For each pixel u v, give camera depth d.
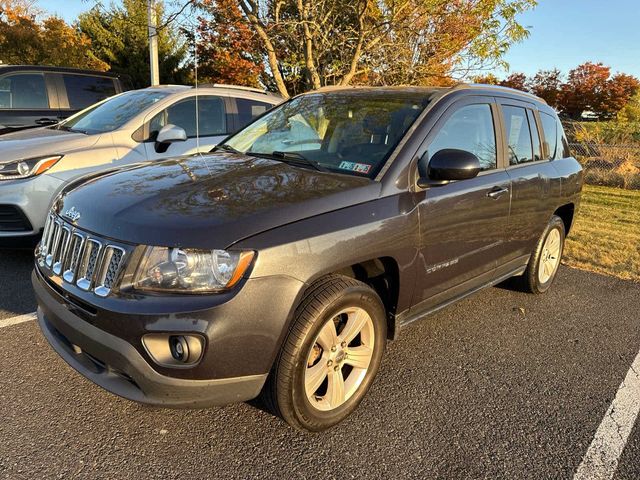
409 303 3.11
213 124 6.07
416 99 3.47
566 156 4.96
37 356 3.29
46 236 2.87
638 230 7.79
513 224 3.94
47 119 7.82
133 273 2.23
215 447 2.55
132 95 6.09
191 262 2.19
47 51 15.89
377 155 3.08
